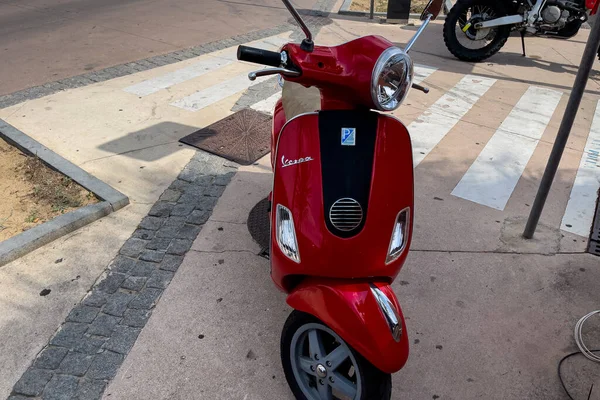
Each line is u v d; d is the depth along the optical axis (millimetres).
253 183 4254
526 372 2713
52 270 3293
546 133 5297
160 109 5559
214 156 4648
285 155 2330
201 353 2768
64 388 2551
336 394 2500
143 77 6438
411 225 2426
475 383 2645
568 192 4277
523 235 3729
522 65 7426
